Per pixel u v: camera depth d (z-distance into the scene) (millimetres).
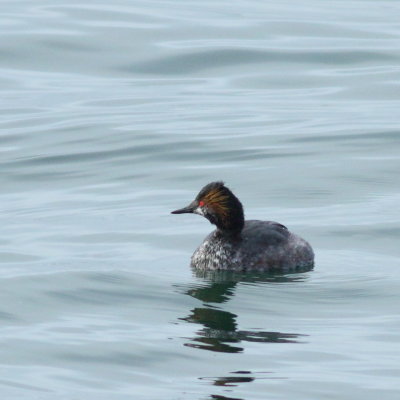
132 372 11484
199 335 12508
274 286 14414
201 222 17406
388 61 27078
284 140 21844
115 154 21188
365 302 13672
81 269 14992
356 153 20953
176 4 32750
